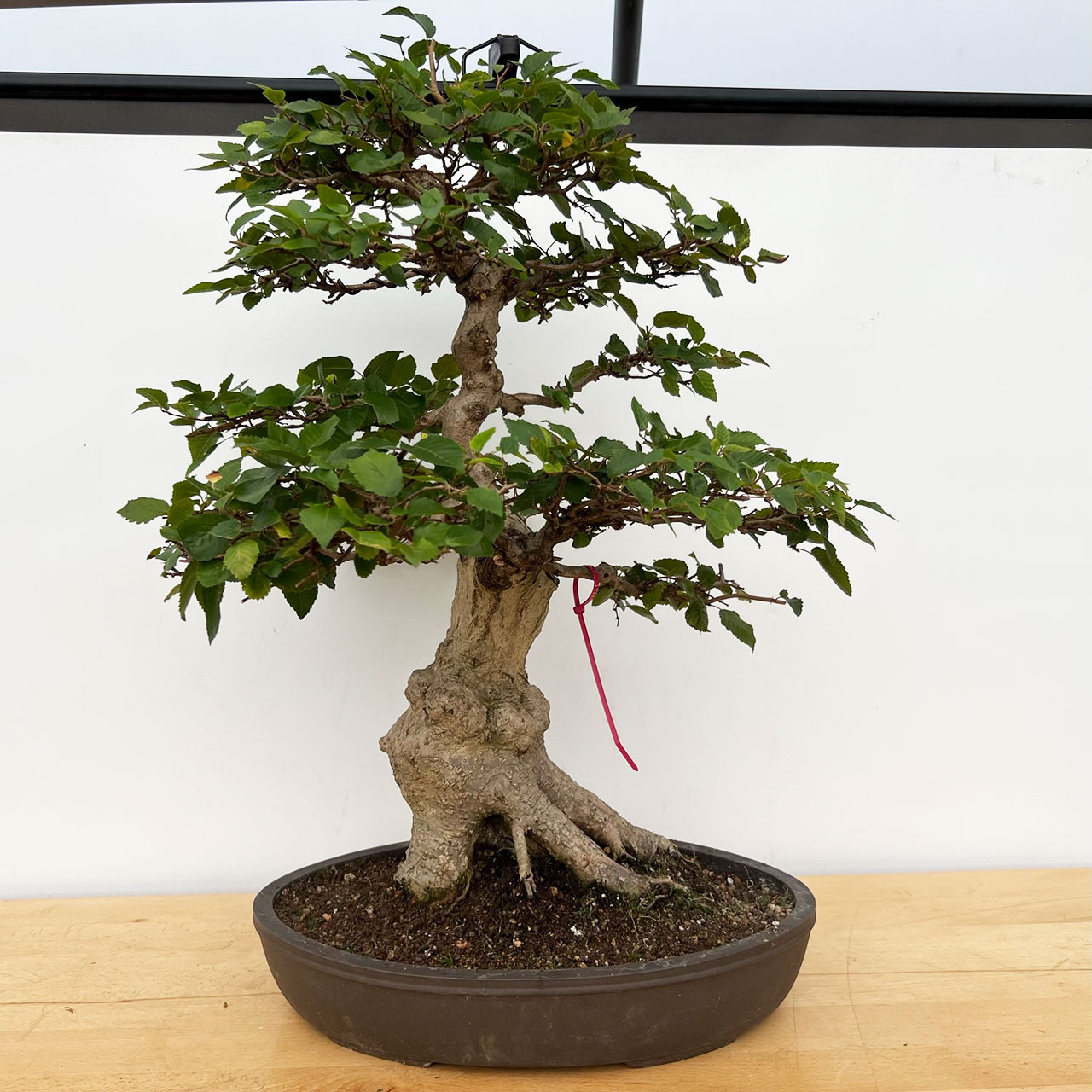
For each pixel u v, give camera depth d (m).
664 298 1.92
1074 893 1.80
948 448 1.96
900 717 1.96
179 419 1.22
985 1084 1.16
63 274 1.84
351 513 0.87
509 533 1.24
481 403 1.33
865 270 1.95
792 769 1.95
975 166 1.96
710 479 1.14
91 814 1.86
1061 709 1.97
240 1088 1.16
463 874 1.36
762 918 1.31
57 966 1.51
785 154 1.94
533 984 1.11
